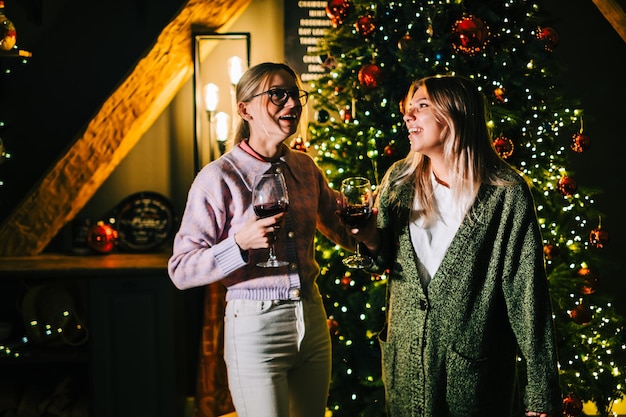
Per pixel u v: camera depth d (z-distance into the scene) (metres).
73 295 3.79
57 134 4.06
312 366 2.29
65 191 3.93
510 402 2.29
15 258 3.81
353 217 2.22
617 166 4.32
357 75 3.29
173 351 3.58
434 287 2.21
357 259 2.37
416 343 2.24
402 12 3.20
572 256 3.44
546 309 2.19
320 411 2.31
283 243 2.26
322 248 3.27
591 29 4.26
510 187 2.20
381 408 3.12
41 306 3.71
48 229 3.93
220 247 2.13
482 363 2.21
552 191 3.50
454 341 2.20
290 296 2.22
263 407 2.18
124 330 3.55
